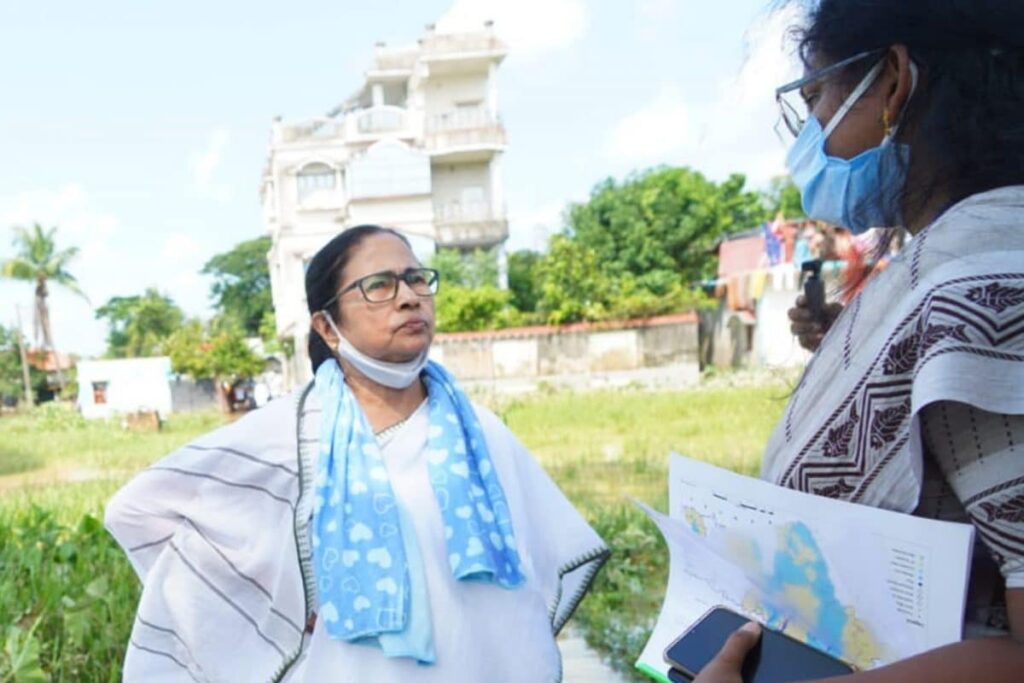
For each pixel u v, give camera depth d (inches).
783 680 42.8
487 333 792.9
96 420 837.2
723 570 50.7
